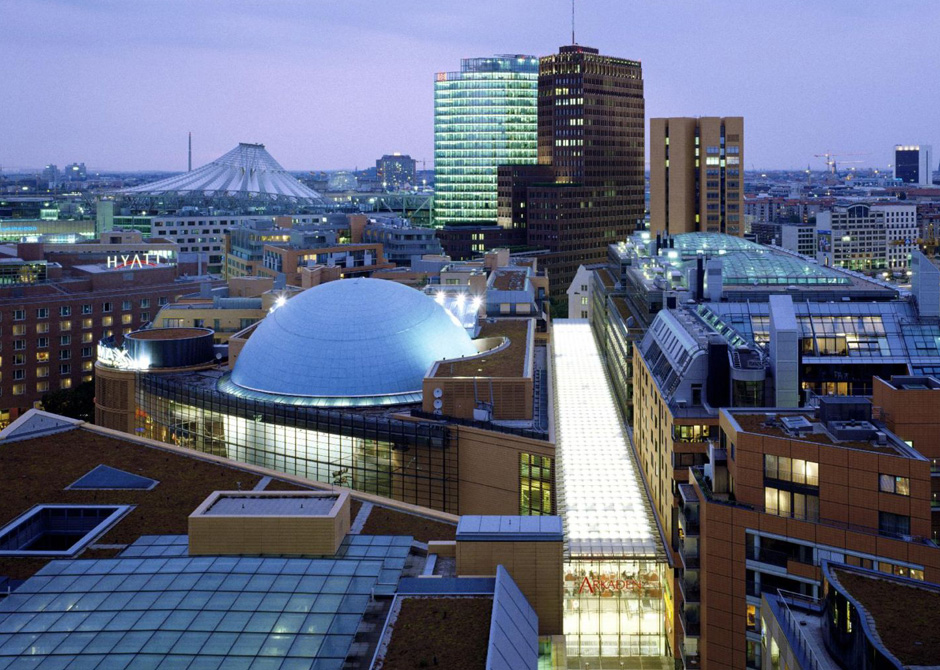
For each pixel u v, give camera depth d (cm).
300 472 14800
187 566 8162
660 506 14488
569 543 13400
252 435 15288
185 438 16375
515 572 8019
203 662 6606
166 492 10662
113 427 18688
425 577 7881
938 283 15888
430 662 6456
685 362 13925
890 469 9181
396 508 10288
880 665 6006
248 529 8531
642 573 13750
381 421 13900
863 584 7069
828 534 9425
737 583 10019
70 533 10094
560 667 7806
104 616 7238
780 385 13162
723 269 19900
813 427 10206
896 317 16088
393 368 16012
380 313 16600
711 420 13150
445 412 14162
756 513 9850
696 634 10762
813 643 7181
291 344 16375
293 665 6575
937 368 15300
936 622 6506
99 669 6525
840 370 15488
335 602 7450
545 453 12762
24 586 7769
